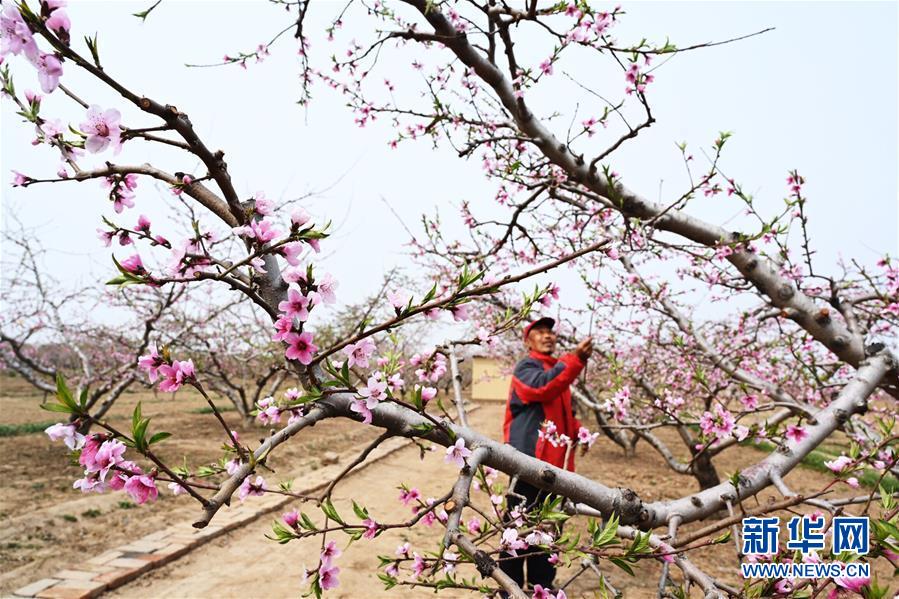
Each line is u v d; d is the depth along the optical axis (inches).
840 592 53.6
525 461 67.1
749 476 85.5
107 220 44.6
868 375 120.8
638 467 374.3
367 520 52.5
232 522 229.1
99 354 470.9
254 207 45.7
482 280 53.6
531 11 107.3
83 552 192.7
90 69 37.9
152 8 69.8
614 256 51.3
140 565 182.1
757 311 174.1
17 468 303.7
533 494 117.3
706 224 145.2
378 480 326.3
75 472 299.4
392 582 63.2
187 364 43.8
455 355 83.4
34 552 189.5
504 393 1044.5
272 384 491.8
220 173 44.5
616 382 142.2
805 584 54.9
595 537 57.2
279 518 247.4
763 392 143.6
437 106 155.5
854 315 148.9
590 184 139.6
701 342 173.0
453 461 54.4
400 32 129.3
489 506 232.2
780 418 137.7
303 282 45.4
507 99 137.5
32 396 818.2
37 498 250.2
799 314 141.2
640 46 103.5
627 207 142.6
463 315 50.4
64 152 45.4
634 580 181.8
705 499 81.3
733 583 177.0
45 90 36.6
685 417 116.6
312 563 195.9
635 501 73.4
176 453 346.3
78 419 35.9
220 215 46.8
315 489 293.6
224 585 176.2
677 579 181.9
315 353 46.2
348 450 417.7
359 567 192.5
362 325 46.6
